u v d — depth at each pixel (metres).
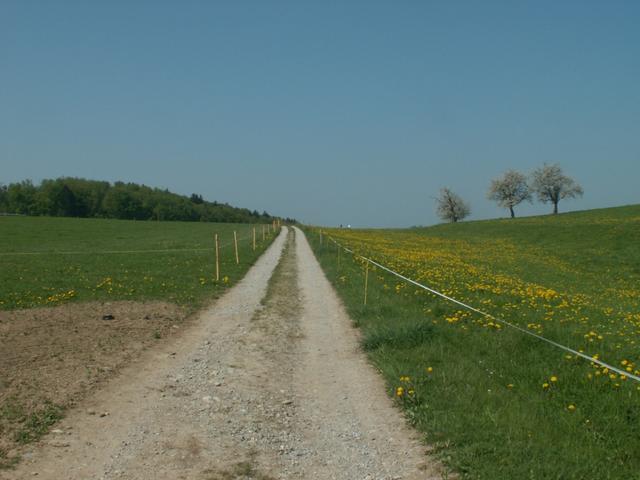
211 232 76.62
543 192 122.38
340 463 6.43
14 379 9.12
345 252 37.72
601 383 8.20
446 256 40.59
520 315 14.09
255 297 19.14
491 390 8.29
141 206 142.88
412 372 9.34
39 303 17.05
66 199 132.25
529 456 6.17
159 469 6.20
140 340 12.31
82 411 7.88
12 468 6.09
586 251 48.44
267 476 6.09
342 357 11.26
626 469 5.83
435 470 6.15
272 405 8.43
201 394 8.83
